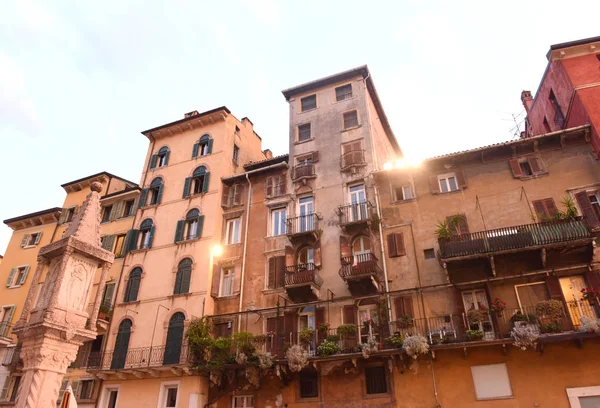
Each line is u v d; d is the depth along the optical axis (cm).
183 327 2438
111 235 3119
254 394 2148
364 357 1884
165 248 2811
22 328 1067
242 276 2527
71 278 1125
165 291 2631
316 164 2708
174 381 2278
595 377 1620
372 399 1903
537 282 1861
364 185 2497
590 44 2253
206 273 2569
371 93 2991
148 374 2369
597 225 1892
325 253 2366
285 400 2064
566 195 2027
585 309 1761
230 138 3194
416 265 2136
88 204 1248
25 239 3559
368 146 2614
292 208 2622
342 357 1912
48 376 1014
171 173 3162
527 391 1688
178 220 2889
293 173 2722
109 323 2677
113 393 2484
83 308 1134
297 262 2422
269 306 2369
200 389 2203
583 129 2075
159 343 2456
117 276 2880
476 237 2034
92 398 2453
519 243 1841
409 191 2389
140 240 2981
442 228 2011
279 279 2423
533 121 2981
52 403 1005
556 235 1791
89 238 1203
